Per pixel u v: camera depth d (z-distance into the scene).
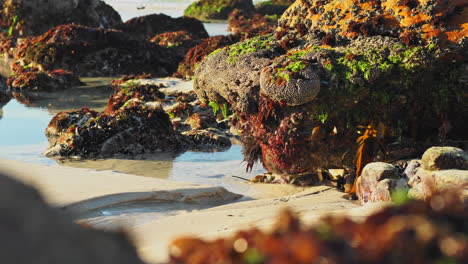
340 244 3.34
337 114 17.34
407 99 17.47
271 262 3.38
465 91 17.53
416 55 17.31
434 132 18.05
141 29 65.81
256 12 104.50
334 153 17.64
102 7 68.88
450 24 18.05
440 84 17.66
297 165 17.88
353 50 18.08
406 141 17.86
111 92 38.97
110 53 48.16
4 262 2.50
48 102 34.78
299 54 18.38
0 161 17.17
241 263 3.51
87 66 47.44
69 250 2.72
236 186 18.02
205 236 9.73
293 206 13.47
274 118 17.69
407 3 18.59
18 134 25.83
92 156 22.52
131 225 12.41
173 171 20.41
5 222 2.58
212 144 24.66
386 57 17.53
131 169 20.73
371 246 3.33
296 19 20.88
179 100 31.70
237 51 20.14
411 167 13.47
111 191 14.22
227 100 19.73
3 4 63.41
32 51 47.69
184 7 115.69
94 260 2.80
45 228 2.69
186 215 12.52
